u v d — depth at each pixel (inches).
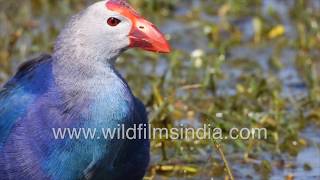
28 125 395.9
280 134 543.5
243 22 738.8
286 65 657.6
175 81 602.5
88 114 390.3
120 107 391.2
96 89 390.6
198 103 576.7
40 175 397.1
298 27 700.0
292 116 566.6
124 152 407.8
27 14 705.0
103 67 392.8
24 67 426.0
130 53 648.4
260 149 526.9
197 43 695.1
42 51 642.8
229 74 637.9
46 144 394.0
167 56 655.8
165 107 527.8
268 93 586.6
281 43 684.1
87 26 391.5
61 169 395.9
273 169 515.5
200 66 631.8
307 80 612.1
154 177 503.5
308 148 538.6
